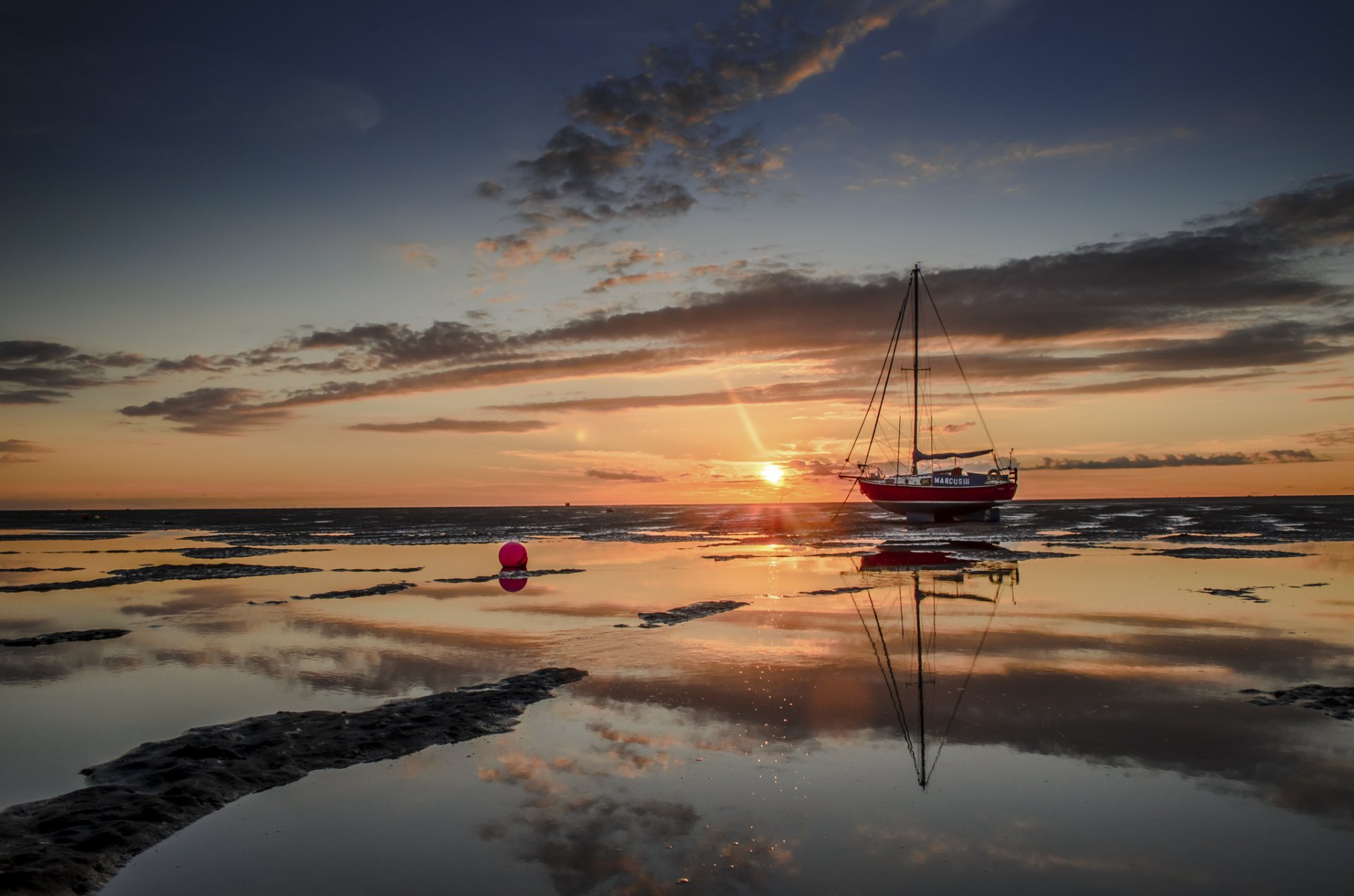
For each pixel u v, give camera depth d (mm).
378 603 17641
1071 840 5574
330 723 8406
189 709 9219
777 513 95188
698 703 9109
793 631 13578
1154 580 19750
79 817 6000
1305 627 13469
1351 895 4809
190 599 18812
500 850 5535
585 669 10875
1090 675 10219
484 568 25719
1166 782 6598
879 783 6656
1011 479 49625
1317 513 57156
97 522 80688
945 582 20047
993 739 7711
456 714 8633
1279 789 6426
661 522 65062
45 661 11898
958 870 5160
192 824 6035
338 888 5062
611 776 6887
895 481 51969
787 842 5578
